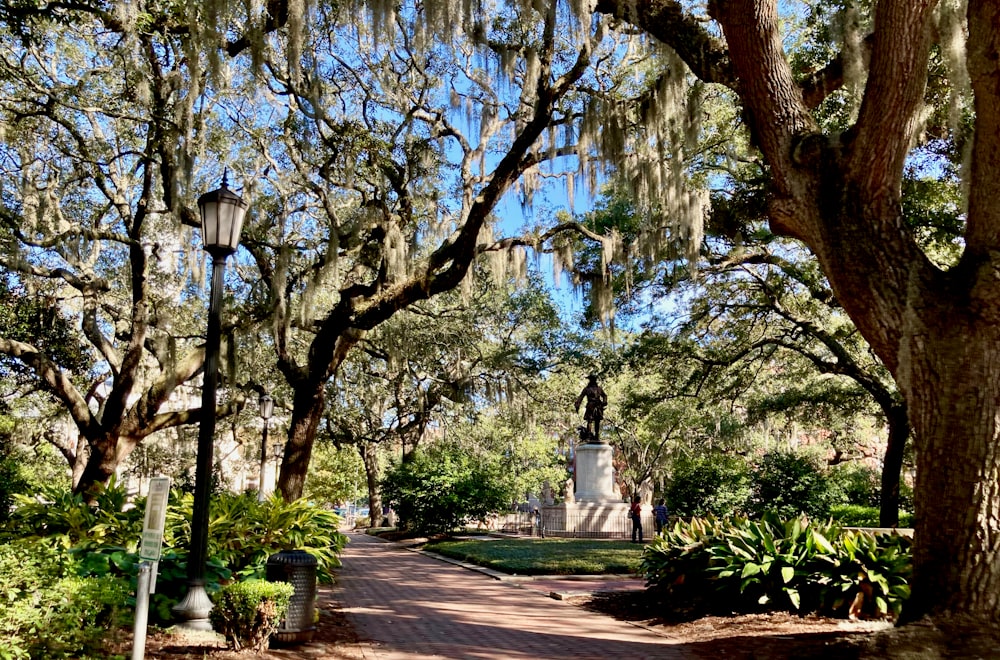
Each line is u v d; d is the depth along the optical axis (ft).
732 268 61.67
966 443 20.54
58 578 20.66
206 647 23.36
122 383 54.39
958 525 20.45
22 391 84.58
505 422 123.24
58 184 54.85
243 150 54.60
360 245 53.88
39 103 46.68
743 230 56.85
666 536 38.04
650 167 44.62
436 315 75.36
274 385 88.33
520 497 141.28
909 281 21.93
